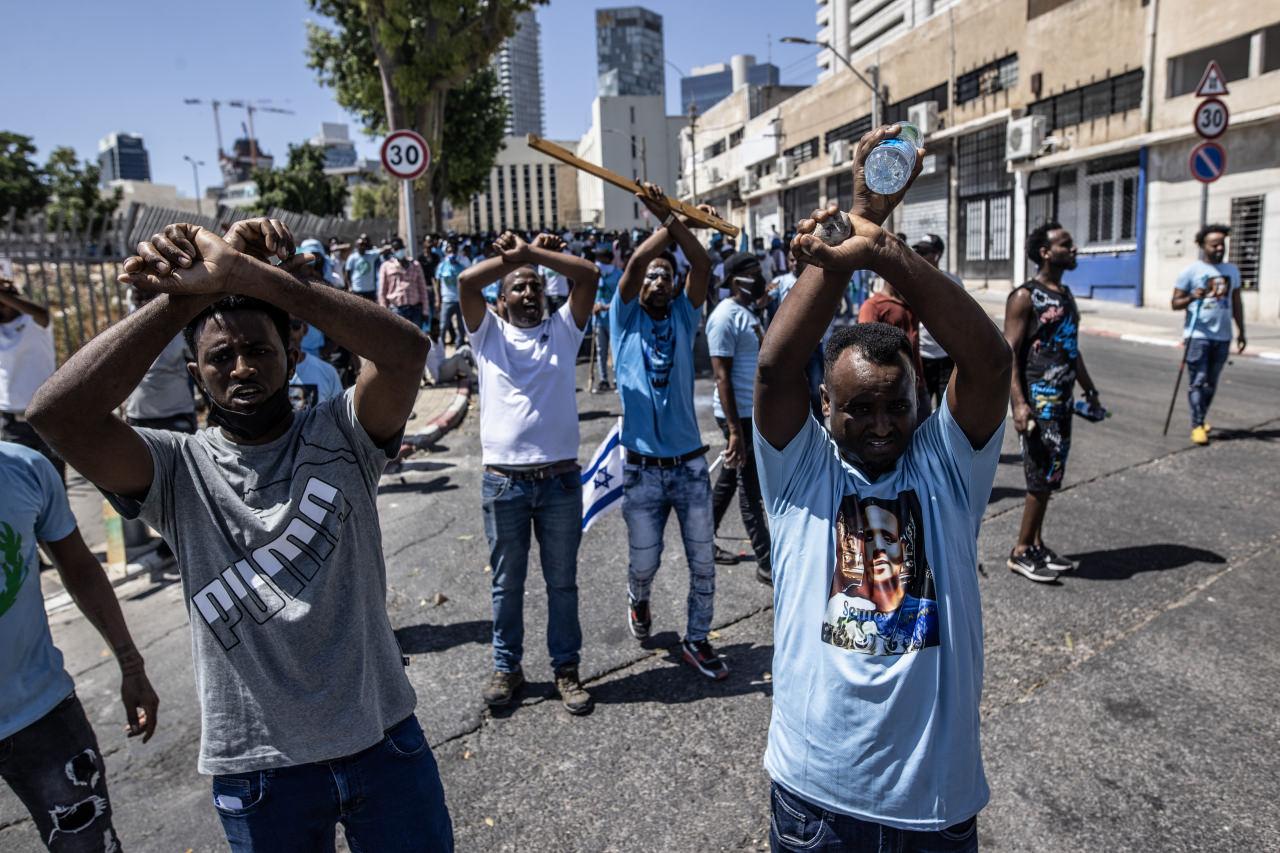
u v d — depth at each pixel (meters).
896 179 1.59
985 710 3.53
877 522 1.81
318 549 1.89
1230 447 7.13
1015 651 3.97
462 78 20.91
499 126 36.44
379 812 1.97
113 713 3.98
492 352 3.72
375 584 2.01
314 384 4.73
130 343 1.62
